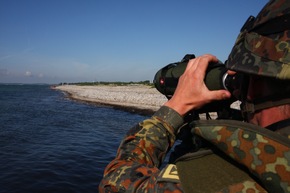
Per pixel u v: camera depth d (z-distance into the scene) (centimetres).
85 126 2036
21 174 902
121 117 2589
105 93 5672
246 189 83
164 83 162
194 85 118
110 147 1352
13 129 1842
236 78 108
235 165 90
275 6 88
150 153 119
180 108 121
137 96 4216
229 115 134
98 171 959
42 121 2273
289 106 84
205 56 123
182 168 97
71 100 5088
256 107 91
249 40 92
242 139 83
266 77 83
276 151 77
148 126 123
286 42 82
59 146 1350
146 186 101
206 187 87
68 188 800
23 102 4531
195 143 116
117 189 108
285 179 75
